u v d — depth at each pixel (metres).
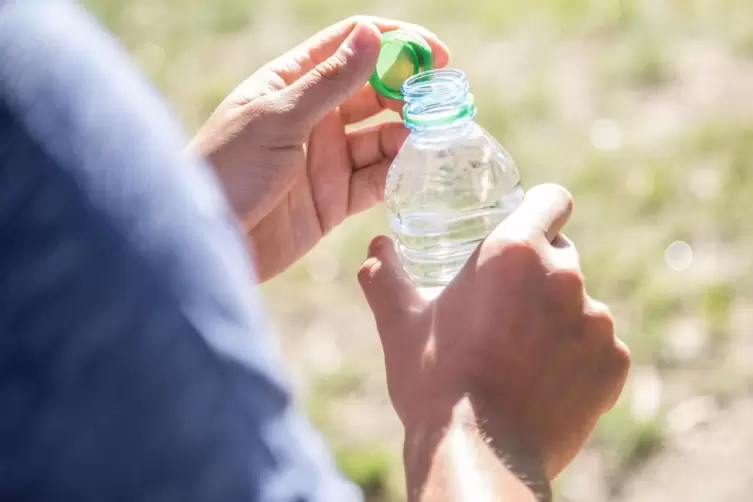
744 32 2.16
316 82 0.81
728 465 1.27
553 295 0.66
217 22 2.63
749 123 1.88
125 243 0.44
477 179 0.79
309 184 0.86
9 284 0.43
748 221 1.66
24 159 0.44
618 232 1.69
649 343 1.45
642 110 1.99
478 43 2.34
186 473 0.44
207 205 0.48
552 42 2.28
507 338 0.66
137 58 2.52
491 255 0.67
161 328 0.44
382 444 1.37
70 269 0.43
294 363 1.55
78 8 0.50
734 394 1.36
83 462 0.43
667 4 2.33
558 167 1.86
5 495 0.43
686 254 1.62
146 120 0.47
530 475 0.64
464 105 0.76
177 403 0.44
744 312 1.49
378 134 0.87
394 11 2.54
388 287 0.70
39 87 0.44
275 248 0.86
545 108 2.04
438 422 0.65
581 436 0.68
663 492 1.26
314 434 0.51
